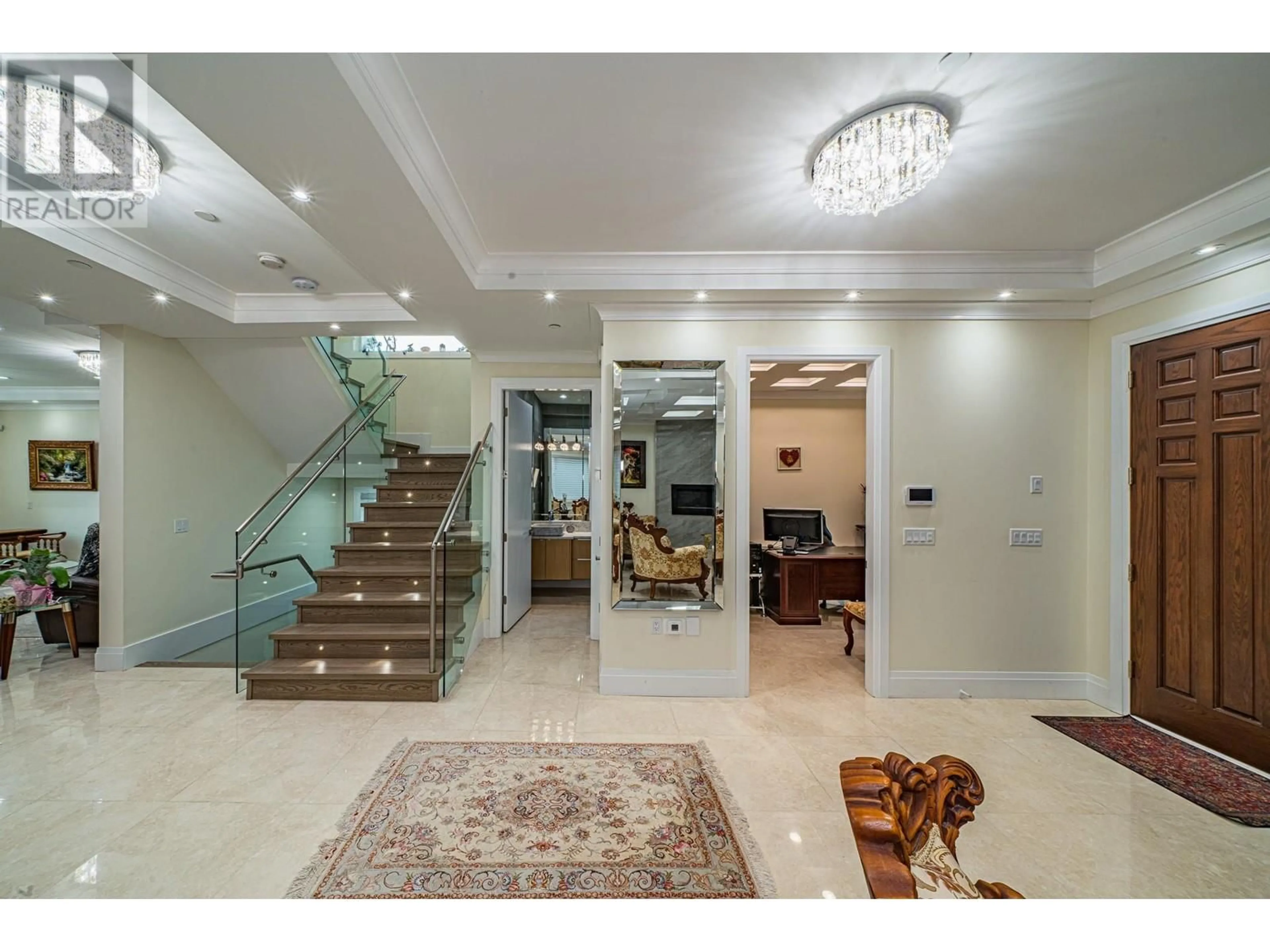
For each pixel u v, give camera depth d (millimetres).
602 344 4023
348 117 1594
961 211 2537
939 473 3379
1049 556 3381
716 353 3381
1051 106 1810
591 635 4680
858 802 862
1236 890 1756
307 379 4820
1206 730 2709
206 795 2238
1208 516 2713
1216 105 1803
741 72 1654
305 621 3799
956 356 3383
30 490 7508
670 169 2186
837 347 3367
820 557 5164
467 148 2049
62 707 3160
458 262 2646
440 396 6789
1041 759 2602
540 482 7367
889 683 3357
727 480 3383
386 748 2658
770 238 2818
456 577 3791
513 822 2080
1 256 2705
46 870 1800
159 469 4211
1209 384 2709
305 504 4566
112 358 3885
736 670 3373
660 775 2422
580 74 1658
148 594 4094
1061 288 3053
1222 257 2619
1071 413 3383
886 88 1733
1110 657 3201
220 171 2234
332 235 2355
